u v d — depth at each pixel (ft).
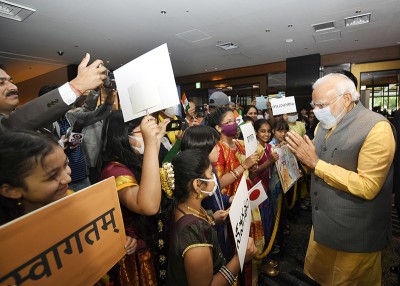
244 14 14.84
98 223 2.07
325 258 4.29
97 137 6.29
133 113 2.87
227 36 18.78
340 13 14.93
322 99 3.85
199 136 3.91
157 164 2.80
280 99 9.77
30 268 1.55
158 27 16.72
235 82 31.48
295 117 10.91
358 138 3.59
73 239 1.85
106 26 16.35
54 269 1.69
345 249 3.83
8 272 1.44
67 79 26.68
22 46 19.83
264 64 28.71
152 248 3.34
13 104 3.87
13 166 1.75
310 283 6.20
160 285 3.21
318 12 14.78
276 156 5.98
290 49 22.81
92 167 5.90
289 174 6.52
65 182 2.03
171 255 2.70
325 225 4.00
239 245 2.79
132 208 2.85
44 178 1.87
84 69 2.92
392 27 17.38
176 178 2.86
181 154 2.96
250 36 18.85
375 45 21.94
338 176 3.58
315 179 4.16
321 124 4.17
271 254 7.08
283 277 6.44
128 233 3.13
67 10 13.89
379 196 3.66
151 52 2.75
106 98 5.03
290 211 9.80
